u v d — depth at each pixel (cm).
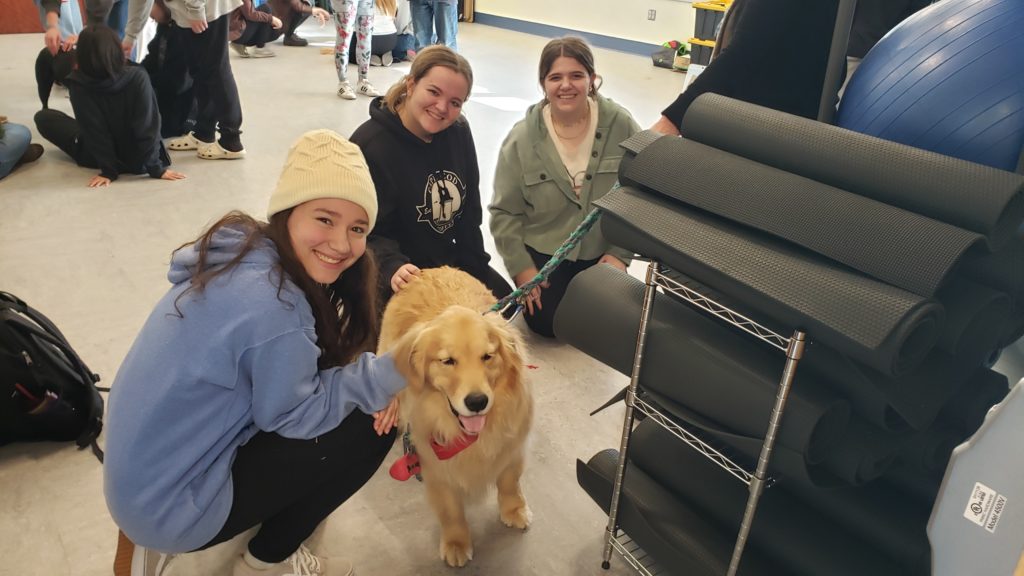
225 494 131
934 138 125
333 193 122
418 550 175
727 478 152
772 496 146
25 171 389
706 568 146
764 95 185
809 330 108
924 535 125
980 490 96
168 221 342
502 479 184
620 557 176
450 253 249
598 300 153
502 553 176
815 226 113
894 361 99
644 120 543
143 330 124
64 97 508
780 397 116
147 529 123
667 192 134
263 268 122
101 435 202
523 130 257
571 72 234
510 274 264
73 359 197
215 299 118
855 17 194
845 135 122
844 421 121
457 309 169
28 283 276
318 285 133
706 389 131
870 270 106
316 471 141
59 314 257
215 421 123
